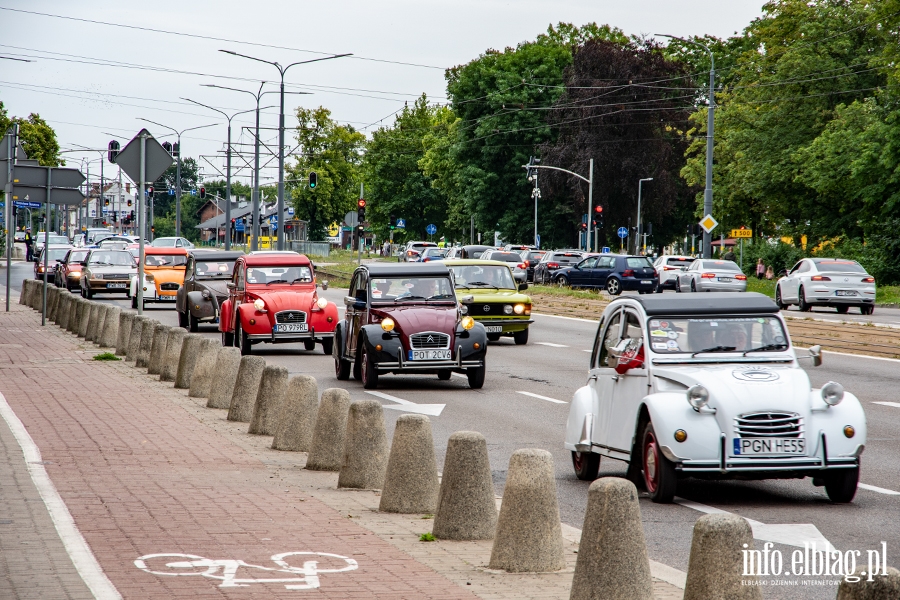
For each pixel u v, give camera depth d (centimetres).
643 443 2367
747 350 2450
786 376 2341
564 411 3856
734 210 15800
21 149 6731
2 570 1573
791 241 16912
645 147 18025
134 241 17775
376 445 2375
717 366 2395
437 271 4716
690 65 19700
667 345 2436
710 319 2480
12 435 2969
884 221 13138
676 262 13712
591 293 11406
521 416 3722
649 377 2394
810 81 13862
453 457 1866
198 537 1828
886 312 9894
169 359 4478
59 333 6762
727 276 11694
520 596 1488
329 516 2044
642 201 18338
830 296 9288
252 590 1498
